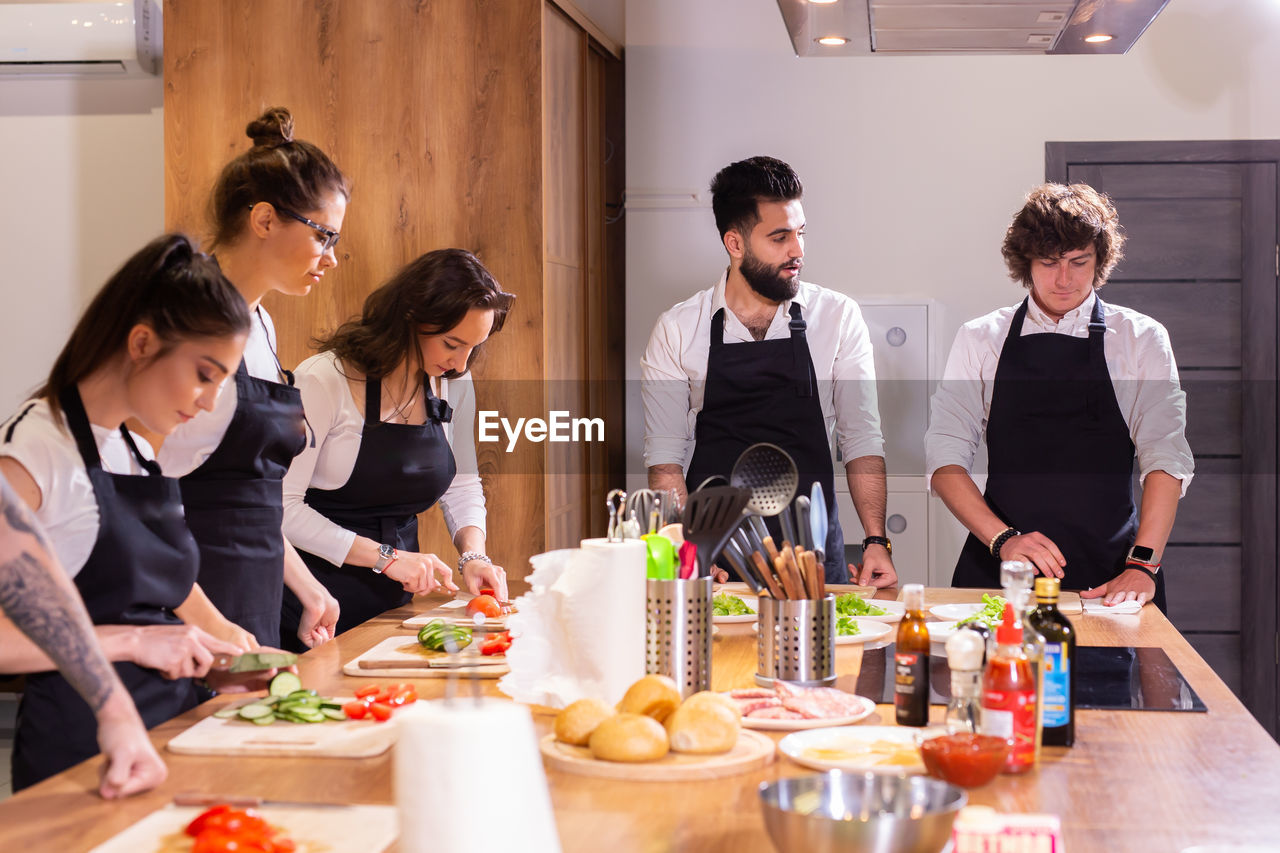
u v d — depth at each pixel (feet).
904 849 3.33
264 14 12.24
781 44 14.48
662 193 14.69
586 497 13.75
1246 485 14.23
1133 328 10.56
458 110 12.12
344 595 8.36
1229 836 3.88
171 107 12.34
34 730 5.36
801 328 11.64
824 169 14.49
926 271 14.40
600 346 14.32
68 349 5.34
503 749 2.93
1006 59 14.23
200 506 7.18
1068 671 4.90
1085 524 10.55
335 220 7.63
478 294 8.64
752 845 3.78
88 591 5.48
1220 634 14.37
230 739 4.90
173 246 5.26
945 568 14.08
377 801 4.22
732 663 6.49
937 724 5.18
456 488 9.82
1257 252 14.06
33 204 15.01
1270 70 13.91
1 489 4.01
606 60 14.60
